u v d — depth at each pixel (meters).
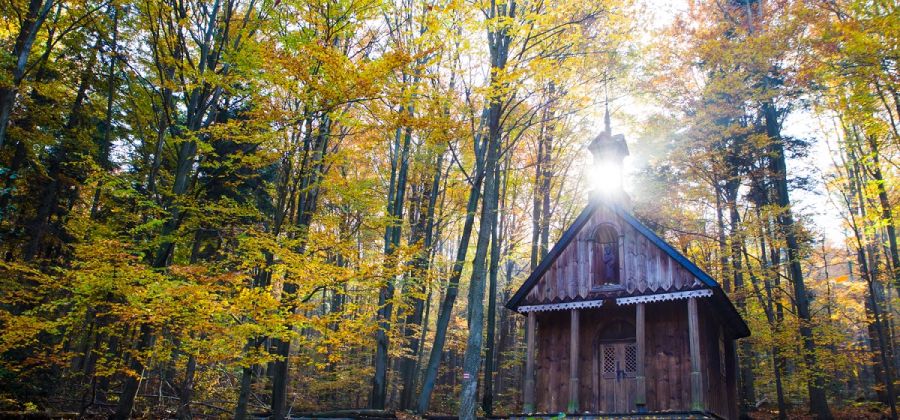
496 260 24.64
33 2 16.23
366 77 12.14
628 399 16.88
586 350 17.91
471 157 24.34
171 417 17.89
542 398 17.86
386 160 26.34
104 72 22.20
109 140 23.97
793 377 26.53
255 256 13.56
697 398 15.10
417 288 17.11
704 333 16.91
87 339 19.27
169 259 18.23
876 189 20.19
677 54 25.98
